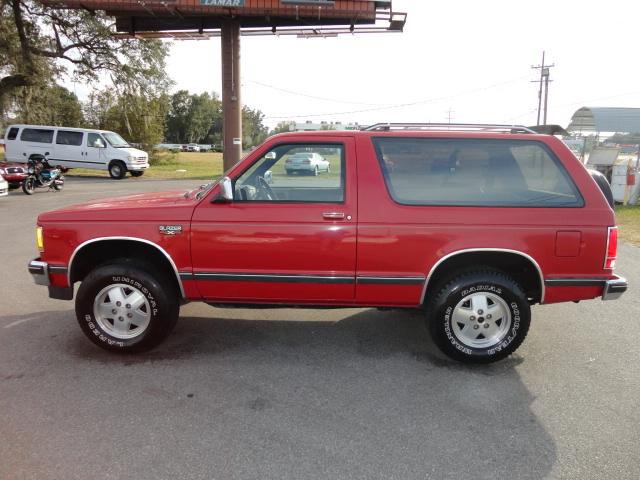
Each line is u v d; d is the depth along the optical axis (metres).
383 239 3.88
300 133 4.10
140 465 2.76
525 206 3.90
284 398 3.53
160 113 36.66
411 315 5.37
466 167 4.00
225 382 3.77
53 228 4.10
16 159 23.59
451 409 3.41
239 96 20.25
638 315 5.41
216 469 2.73
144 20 20.12
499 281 3.92
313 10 17.98
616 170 15.09
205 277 4.04
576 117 26.33
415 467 2.76
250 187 4.22
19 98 29.67
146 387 3.67
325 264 3.95
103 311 4.20
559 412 3.38
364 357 4.27
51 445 2.93
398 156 4.01
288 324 5.07
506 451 2.93
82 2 17.61
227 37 19.66
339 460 2.82
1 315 5.21
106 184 21.41
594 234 3.86
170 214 4.00
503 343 4.02
